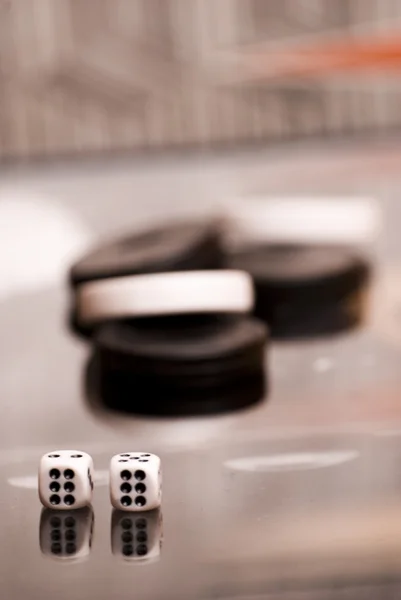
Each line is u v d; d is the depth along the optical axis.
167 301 0.44
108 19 1.17
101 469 0.36
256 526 0.32
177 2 1.17
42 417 0.41
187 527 0.33
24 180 1.01
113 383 0.43
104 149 1.20
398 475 0.35
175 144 1.21
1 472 0.36
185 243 0.52
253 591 0.30
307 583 0.30
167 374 0.42
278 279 0.50
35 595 0.30
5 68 1.16
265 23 1.18
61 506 0.34
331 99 1.21
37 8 1.15
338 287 0.51
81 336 0.50
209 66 1.19
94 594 0.30
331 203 0.63
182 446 0.37
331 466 0.36
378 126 1.22
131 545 0.32
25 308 0.55
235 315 0.45
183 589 0.30
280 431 0.38
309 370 0.44
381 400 0.40
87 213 0.80
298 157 1.04
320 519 0.33
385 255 0.58
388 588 0.29
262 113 1.21
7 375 0.45
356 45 1.19
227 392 0.42
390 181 0.83
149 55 1.18
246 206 0.65
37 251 0.67
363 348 0.46
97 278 0.51
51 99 1.18
